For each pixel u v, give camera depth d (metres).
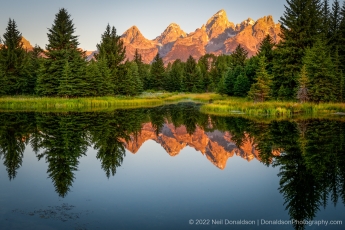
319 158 12.73
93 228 6.27
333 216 7.28
